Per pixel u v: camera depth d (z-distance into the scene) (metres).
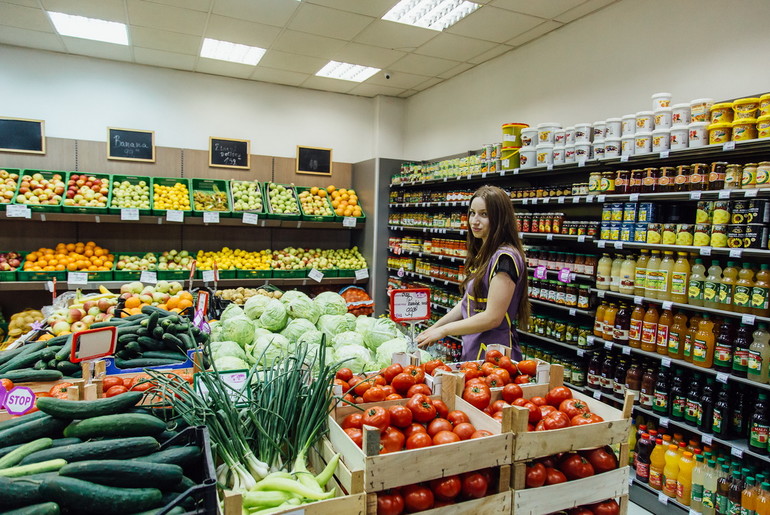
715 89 3.31
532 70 4.89
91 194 4.96
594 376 3.56
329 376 1.62
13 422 1.29
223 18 4.47
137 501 1.04
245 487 1.30
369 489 1.26
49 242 5.27
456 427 1.50
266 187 6.04
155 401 1.70
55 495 0.99
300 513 1.18
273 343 2.45
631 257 3.33
